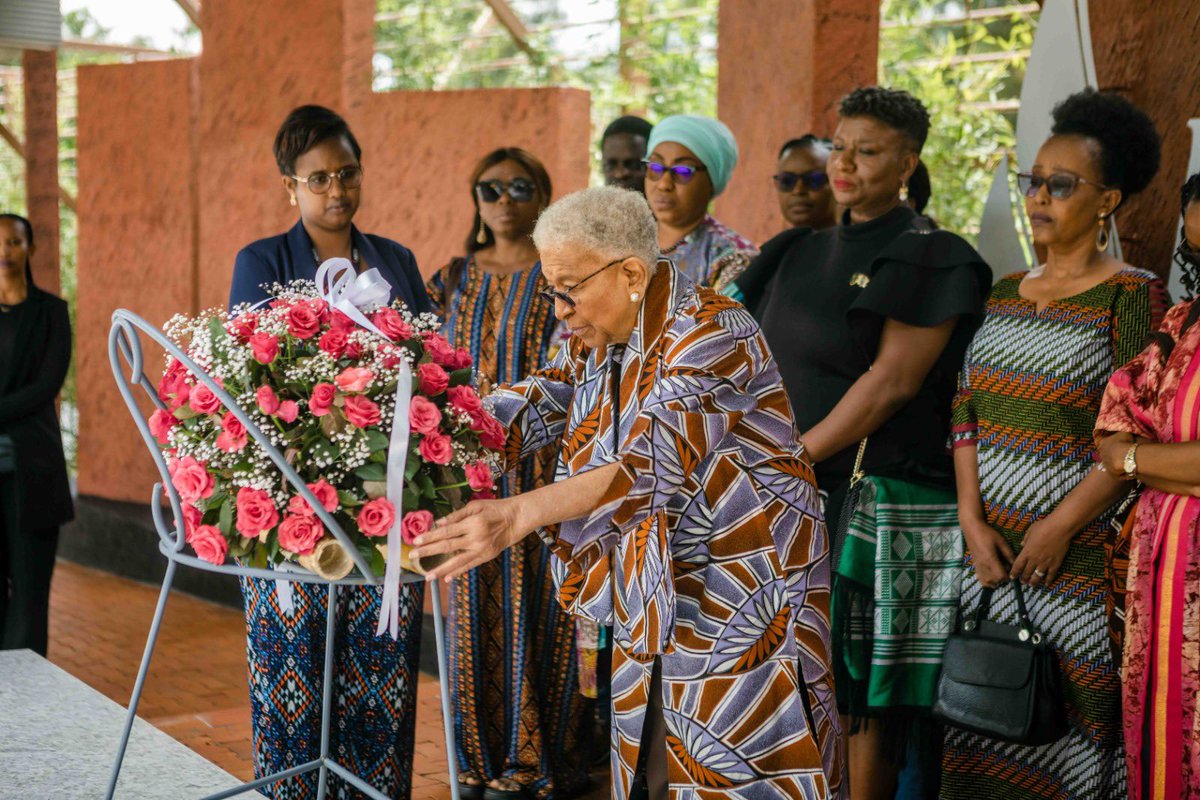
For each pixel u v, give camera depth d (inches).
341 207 134.6
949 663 127.7
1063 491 126.3
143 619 275.6
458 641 162.7
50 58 334.3
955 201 239.3
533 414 107.7
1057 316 128.3
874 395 133.6
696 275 171.6
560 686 164.1
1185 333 113.0
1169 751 110.6
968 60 241.9
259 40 276.1
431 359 96.1
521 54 352.5
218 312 95.1
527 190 165.9
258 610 125.6
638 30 312.5
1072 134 128.2
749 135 203.9
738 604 97.7
